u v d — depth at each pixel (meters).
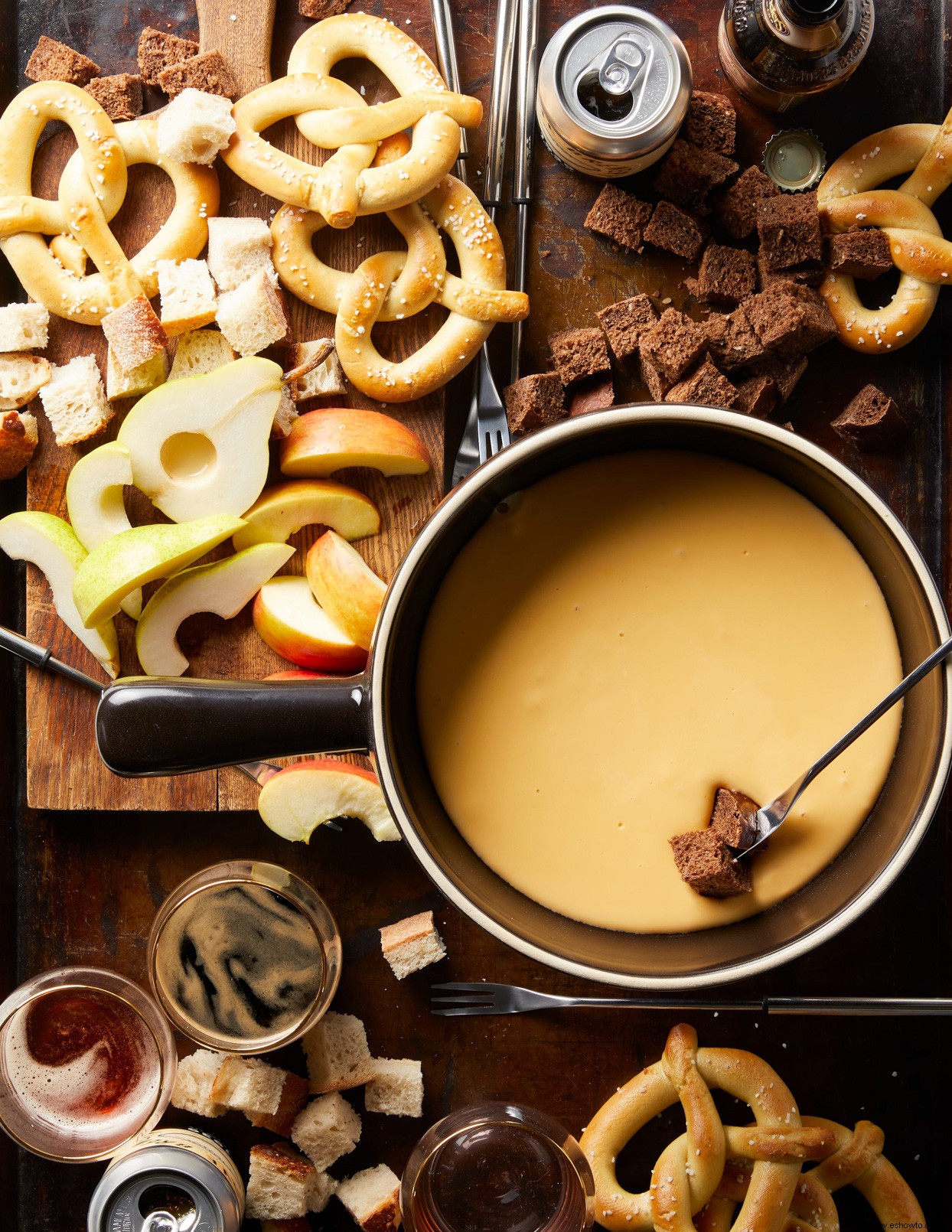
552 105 0.86
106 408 0.89
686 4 0.90
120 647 0.89
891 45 0.90
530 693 0.78
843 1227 0.91
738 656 0.77
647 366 0.89
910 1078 0.91
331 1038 0.90
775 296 0.88
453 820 0.78
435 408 0.89
